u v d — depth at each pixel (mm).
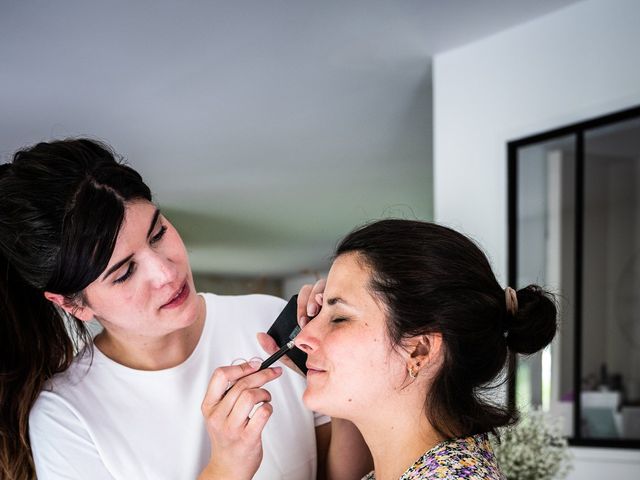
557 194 3057
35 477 1281
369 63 3297
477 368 1032
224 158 4824
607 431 3330
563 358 3256
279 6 2736
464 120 3174
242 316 1396
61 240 1061
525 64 2953
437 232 1077
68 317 1301
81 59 3174
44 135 4281
